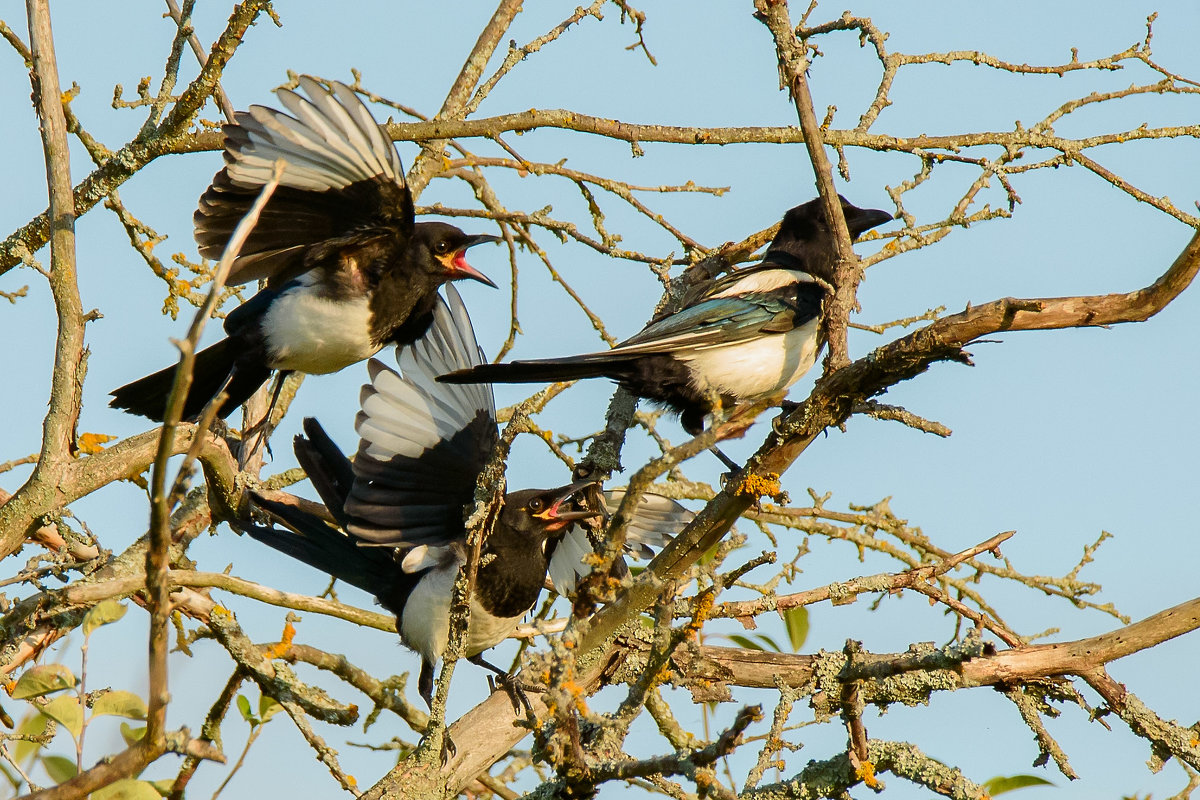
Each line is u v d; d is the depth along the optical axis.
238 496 10.30
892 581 8.59
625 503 6.28
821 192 7.83
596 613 8.51
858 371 7.20
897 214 9.83
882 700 8.33
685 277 11.63
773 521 12.53
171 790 8.06
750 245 12.09
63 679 7.52
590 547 11.55
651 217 11.91
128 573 9.34
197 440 4.93
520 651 11.07
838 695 8.34
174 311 11.34
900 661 6.75
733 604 8.59
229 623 9.13
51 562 9.46
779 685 9.28
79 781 4.98
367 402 10.68
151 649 4.98
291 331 11.13
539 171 11.92
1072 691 8.24
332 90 9.57
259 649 9.25
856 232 12.22
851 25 10.47
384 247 11.09
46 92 8.22
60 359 8.27
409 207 10.75
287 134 9.65
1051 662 8.16
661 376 10.58
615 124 11.86
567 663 6.56
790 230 12.29
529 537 10.62
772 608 8.57
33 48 8.38
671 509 11.80
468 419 11.02
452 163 12.45
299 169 10.02
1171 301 6.50
